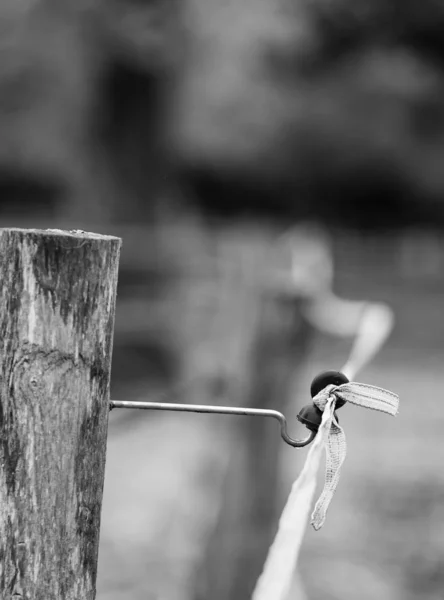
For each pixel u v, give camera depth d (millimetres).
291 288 6234
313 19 24641
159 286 16547
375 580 7844
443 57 25172
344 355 13164
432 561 8297
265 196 26375
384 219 26578
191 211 26219
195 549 7688
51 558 2080
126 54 24297
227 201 26594
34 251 2029
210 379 7434
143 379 15445
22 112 23578
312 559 8234
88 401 2082
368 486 10000
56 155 23781
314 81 25328
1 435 2055
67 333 2049
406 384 16109
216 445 8117
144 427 12703
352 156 25375
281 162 25672
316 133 25328
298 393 10195
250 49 25062
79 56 23766
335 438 2102
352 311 6102
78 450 2080
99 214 24734
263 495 5977
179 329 13609
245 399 6188
